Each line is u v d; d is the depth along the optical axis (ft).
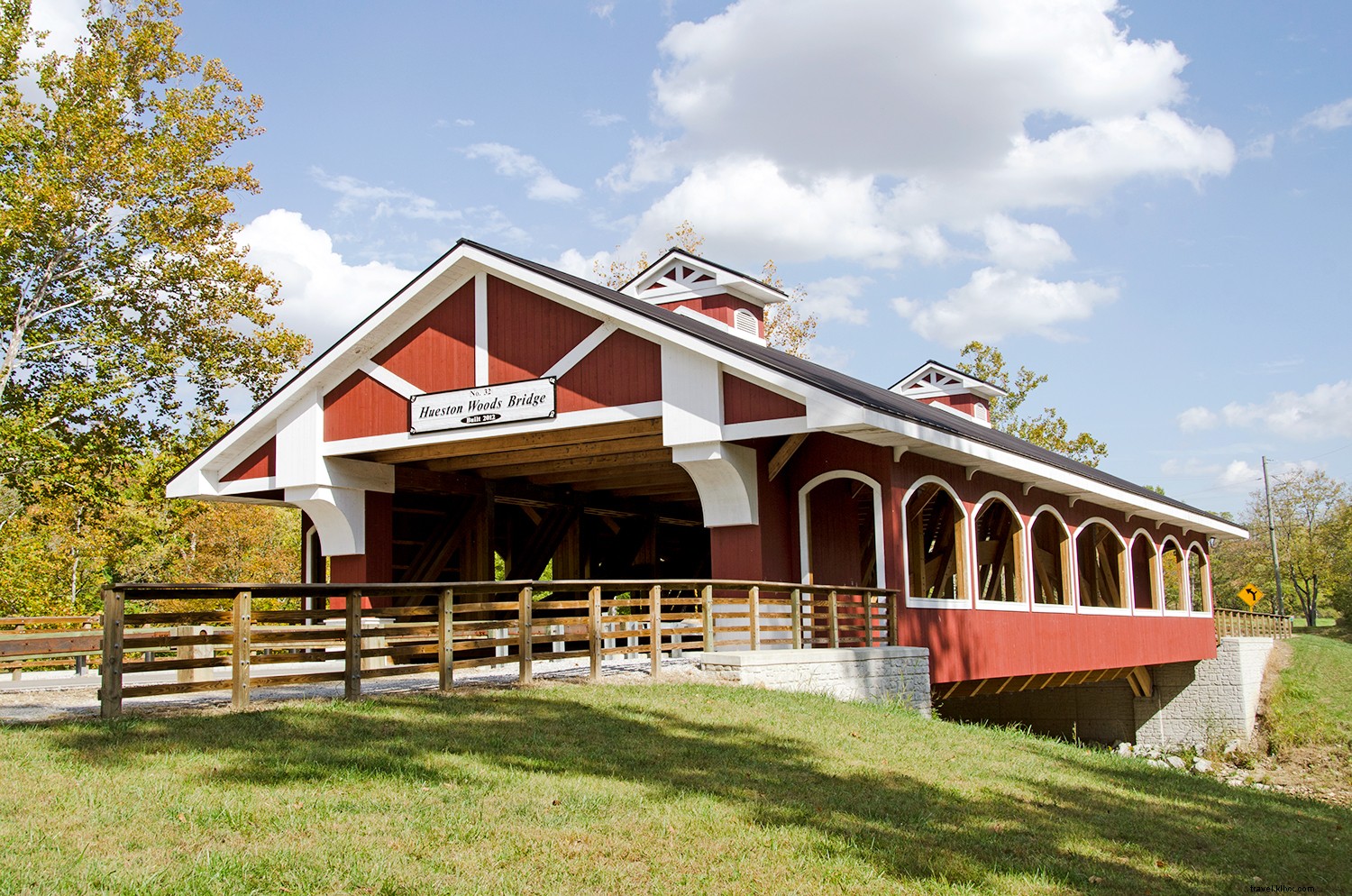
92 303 92.02
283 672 56.95
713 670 47.88
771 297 83.30
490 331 58.13
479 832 23.17
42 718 32.96
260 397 101.04
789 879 21.97
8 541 98.32
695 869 22.16
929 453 58.23
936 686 64.13
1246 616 127.75
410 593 39.58
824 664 50.24
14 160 87.51
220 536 133.90
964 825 27.99
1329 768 90.27
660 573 90.12
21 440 82.69
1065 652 75.51
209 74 94.79
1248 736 103.81
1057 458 86.63
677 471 69.67
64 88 89.40
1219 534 108.78
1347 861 30.99
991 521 75.00
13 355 86.79
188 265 93.56
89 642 33.88
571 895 20.30
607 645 69.62
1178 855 28.04
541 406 56.03
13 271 87.45
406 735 31.53
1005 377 179.83
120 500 96.27
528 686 42.19
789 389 49.70
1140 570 102.42
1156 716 108.99
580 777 28.50
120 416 93.86
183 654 53.98
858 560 67.67
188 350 96.12
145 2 92.38
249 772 26.40
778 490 56.95
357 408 61.62
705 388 51.85
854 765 33.81
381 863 20.85
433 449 61.05
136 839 21.26
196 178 92.38
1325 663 125.59
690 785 28.71
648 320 52.70
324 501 61.87
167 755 27.58
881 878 22.44
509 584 42.73
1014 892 22.62
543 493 74.69
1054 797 33.58
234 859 20.31
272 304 100.42
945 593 74.95
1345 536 204.54
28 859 19.85
